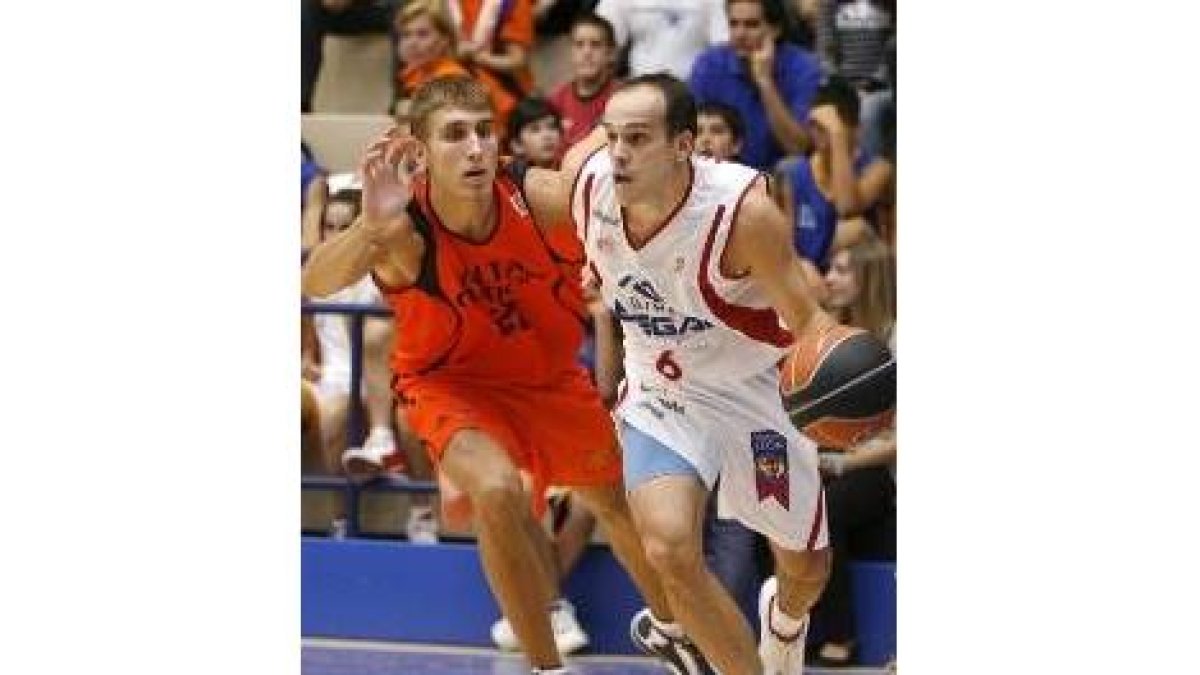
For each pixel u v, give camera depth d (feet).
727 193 22.18
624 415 23.66
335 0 35.37
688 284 22.50
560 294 24.76
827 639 30.14
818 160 32.17
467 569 31.89
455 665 30.12
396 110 34.04
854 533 30.42
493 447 24.04
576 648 31.19
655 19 34.01
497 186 24.31
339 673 29.43
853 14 33.45
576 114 33.42
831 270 31.96
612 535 25.79
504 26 34.42
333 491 32.94
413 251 24.31
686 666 25.84
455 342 24.76
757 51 33.09
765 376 23.50
